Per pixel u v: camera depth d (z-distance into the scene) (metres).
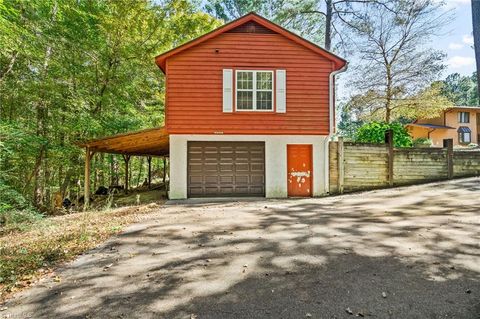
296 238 5.89
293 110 12.61
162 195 15.91
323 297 3.58
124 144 14.00
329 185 12.66
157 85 18.52
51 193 16.44
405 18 19.30
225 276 4.24
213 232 6.54
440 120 33.03
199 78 12.31
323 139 12.79
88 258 5.11
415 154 12.85
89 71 15.27
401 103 20.39
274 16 23.52
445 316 3.13
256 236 6.12
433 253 4.80
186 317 3.22
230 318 3.19
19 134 10.68
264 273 4.30
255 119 12.48
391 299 3.49
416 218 7.07
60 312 3.38
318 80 12.73
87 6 14.74
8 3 9.05
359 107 21.70
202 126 12.25
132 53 16.52
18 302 3.63
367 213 7.93
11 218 8.35
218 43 12.44
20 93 12.89
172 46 18.56
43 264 4.89
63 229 7.52
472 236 5.54
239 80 12.55
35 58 12.41
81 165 16.75
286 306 3.40
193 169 12.49
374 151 12.73
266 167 12.58
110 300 3.62
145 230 6.86
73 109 14.26
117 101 16.33
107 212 10.04
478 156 13.24
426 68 19.27
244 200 11.70
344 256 4.83
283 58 12.63
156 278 4.22
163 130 12.30
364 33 20.44
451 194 9.76
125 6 15.59
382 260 4.61
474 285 3.74
